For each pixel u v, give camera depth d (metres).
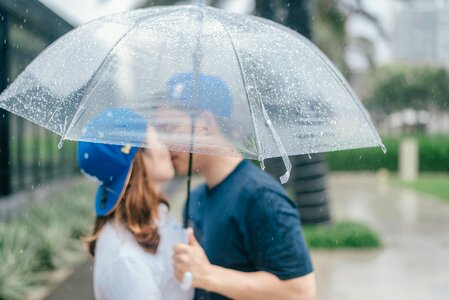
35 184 13.12
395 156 27.31
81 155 2.23
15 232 7.72
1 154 10.82
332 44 18.25
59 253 8.01
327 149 2.25
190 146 2.07
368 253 9.00
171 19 2.31
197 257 2.23
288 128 2.19
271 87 2.22
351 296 6.75
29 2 10.70
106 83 2.14
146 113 2.08
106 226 2.23
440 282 7.35
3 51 10.70
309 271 2.27
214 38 2.24
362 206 14.95
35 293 6.70
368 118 2.52
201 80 2.12
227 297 2.37
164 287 2.27
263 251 2.24
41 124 2.14
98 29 2.35
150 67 2.15
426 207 14.68
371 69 19.72
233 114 2.10
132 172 2.23
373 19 14.08
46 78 2.29
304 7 10.09
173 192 16.83
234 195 2.30
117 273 2.13
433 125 55.00
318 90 2.37
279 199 2.26
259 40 2.33
